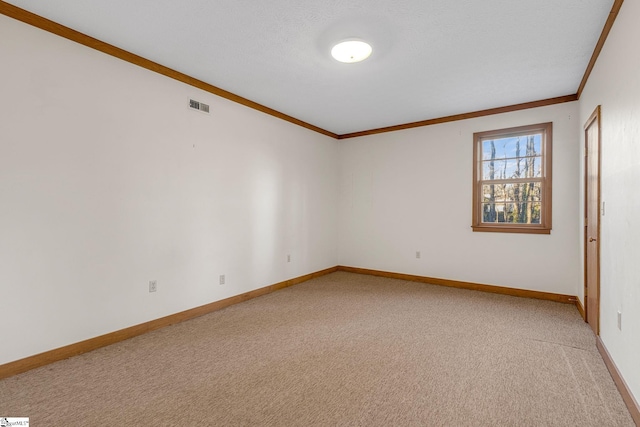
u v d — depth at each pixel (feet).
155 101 10.03
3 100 7.11
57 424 5.61
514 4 7.09
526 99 13.11
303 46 8.96
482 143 14.92
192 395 6.50
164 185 10.29
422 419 5.77
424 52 9.21
